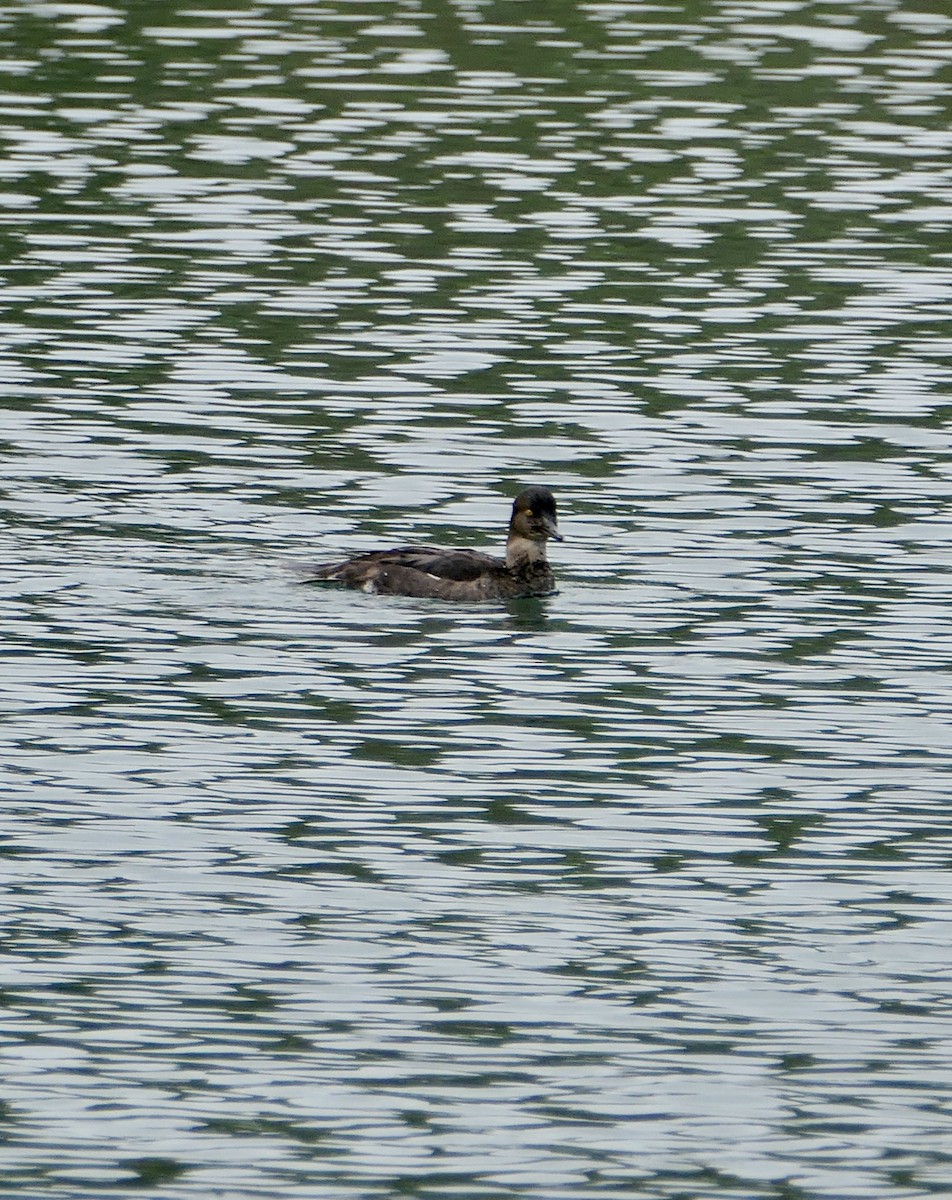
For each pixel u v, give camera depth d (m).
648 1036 13.62
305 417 25.23
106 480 23.14
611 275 30.50
